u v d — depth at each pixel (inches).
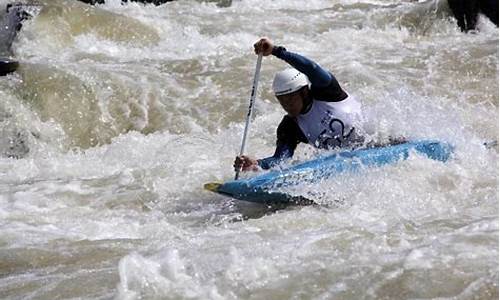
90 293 573.9
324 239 633.6
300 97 810.2
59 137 1169.4
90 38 1529.3
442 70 1353.3
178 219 784.3
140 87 1272.1
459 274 532.7
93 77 1268.5
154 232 735.7
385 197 774.5
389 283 534.6
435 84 1288.1
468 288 515.8
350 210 746.2
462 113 1144.8
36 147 1148.5
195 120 1194.6
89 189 904.3
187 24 1683.1
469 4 1651.1
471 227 632.4
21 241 713.6
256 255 603.2
